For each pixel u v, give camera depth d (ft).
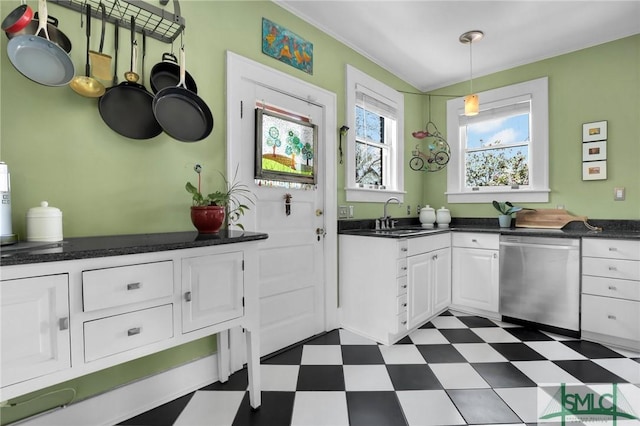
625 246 7.16
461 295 9.82
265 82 6.93
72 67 3.98
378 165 10.75
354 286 8.40
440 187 12.21
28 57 3.86
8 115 4.03
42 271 3.00
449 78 11.52
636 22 8.08
